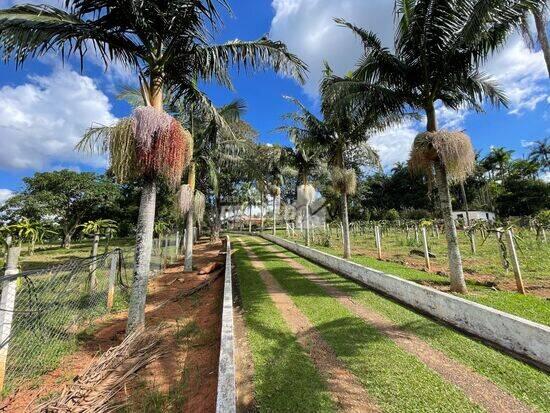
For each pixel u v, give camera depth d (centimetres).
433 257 1113
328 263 1071
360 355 381
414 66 705
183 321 585
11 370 370
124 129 482
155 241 1198
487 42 627
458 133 636
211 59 591
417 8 629
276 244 2178
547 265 859
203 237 3566
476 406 274
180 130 529
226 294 508
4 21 396
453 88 730
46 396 336
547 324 405
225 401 232
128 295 751
